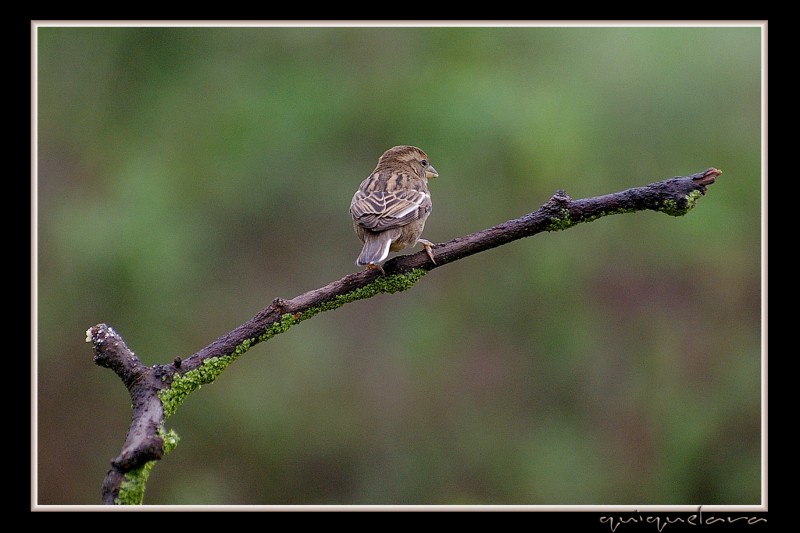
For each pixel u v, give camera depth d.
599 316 14.95
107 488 4.91
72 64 14.73
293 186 14.58
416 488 14.38
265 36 14.95
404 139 14.41
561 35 15.07
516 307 14.85
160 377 5.64
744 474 14.20
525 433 14.61
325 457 14.58
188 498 14.09
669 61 14.95
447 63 14.85
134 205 14.05
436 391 14.73
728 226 14.62
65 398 14.04
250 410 14.38
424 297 15.01
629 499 14.35
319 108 14.46
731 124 14.80
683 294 14.97
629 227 14.80
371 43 14.98
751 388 14.55
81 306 13.87
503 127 14.01
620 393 14.75
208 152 14.47
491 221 14.38
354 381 14.72
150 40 14.86
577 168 14.31
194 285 14.27
